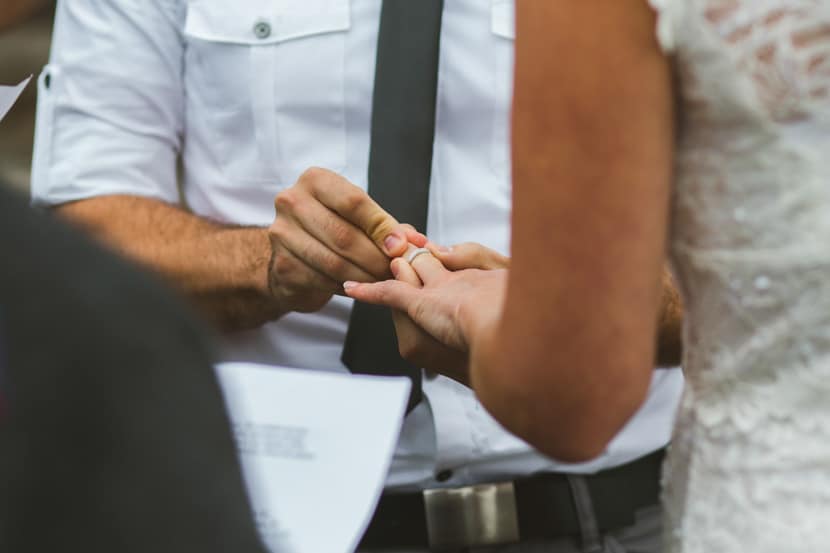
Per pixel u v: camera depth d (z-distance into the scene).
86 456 0.65
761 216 1.14
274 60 2.07
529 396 1.18
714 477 1.24
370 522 1.98
